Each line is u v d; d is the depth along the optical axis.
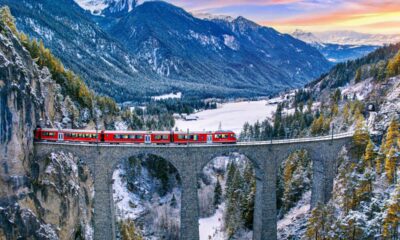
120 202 131.88
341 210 84.56
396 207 68.69
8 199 75.19
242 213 112.94
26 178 79.50
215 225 134.25
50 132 85.69
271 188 92.62
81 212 100.12
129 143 86.56
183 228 88.69
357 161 101.31
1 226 72.31
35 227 77.94
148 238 123.75
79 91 135.62
